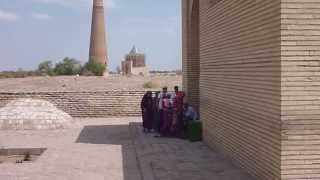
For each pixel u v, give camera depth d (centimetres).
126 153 1305
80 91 2367
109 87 3127
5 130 1836
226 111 1132
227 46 1108
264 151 856
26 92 2362
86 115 2347
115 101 2359
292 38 760
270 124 819
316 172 770
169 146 1365
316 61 763
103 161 1191
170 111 1580
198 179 941
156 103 1641
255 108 905
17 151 1392
